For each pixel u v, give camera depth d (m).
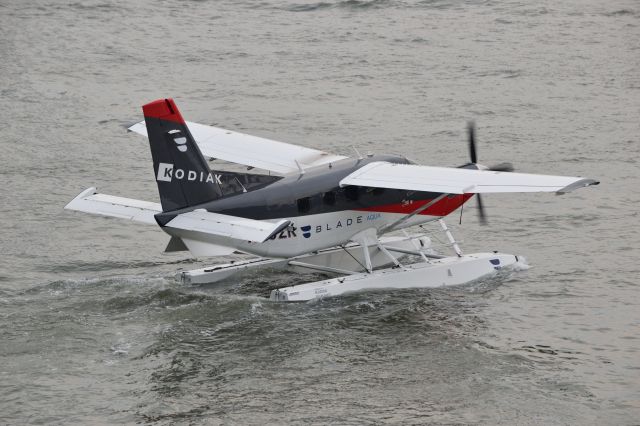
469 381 57.38
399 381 57.38
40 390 55.81
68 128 120.25
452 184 68.12
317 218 72.50
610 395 55.66
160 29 177.88
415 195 76.69
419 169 72.06
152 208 67.81
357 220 74.62
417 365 59.50
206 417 53.03
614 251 80.88
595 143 113.31
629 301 70.00
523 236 85.62
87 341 62.25
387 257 81.62
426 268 74.31
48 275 75.25
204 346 61.88
